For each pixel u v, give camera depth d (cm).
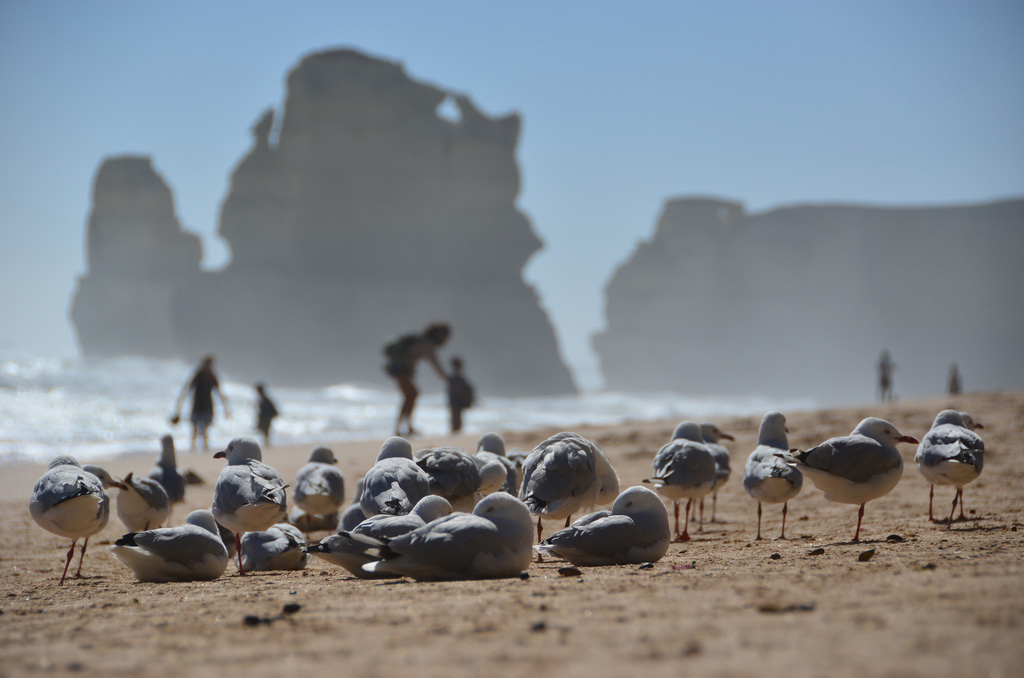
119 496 2205
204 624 1209
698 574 1493
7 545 2494
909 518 2302
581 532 1672
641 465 3594
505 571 1530
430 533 1515
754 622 1040
